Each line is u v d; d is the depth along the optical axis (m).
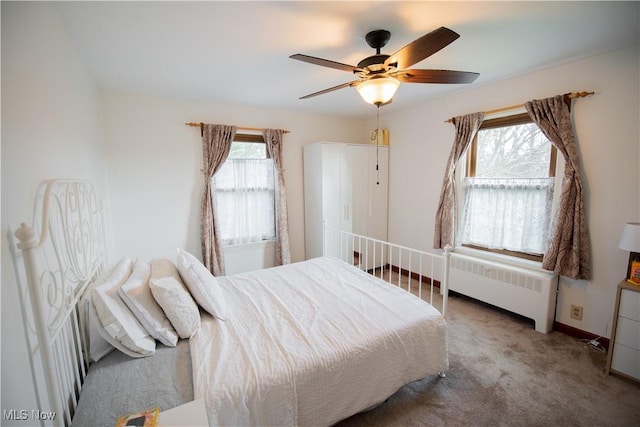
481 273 2.77
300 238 3.91
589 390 1.74
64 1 1.31
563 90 2.23
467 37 1.76
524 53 2.01
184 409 0.90
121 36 1.66
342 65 1.54
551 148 2.40
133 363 1.29
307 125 3.80
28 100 1.03
